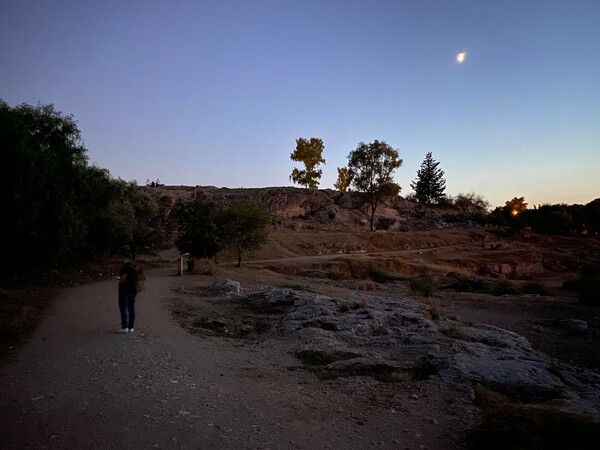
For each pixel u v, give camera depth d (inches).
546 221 3503.9
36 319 454.9
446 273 1737.2
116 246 1143.0
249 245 1332.4
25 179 694.5
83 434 183.2
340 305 556.4
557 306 810.8
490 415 214.8
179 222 1204.5
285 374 298.4
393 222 3184.1
